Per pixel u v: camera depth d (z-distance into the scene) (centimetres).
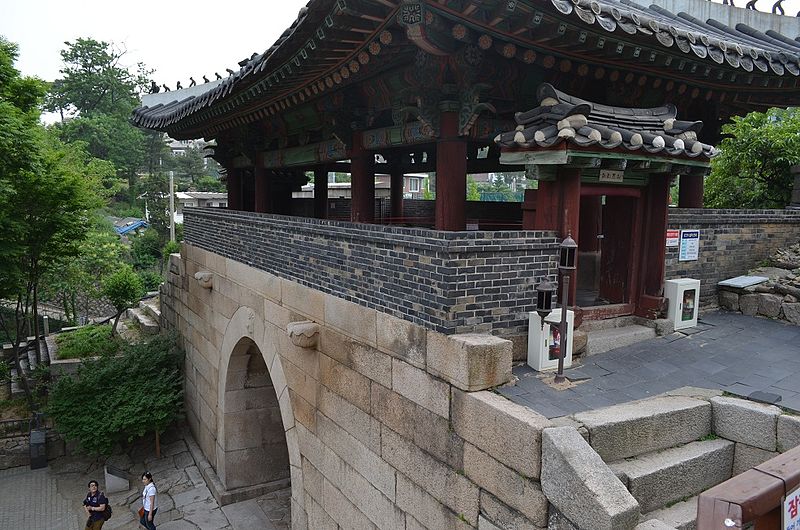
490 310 500
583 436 403
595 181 603
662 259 660
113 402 1345
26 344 2075
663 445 443
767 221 855
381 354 575
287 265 810
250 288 961
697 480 434
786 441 428
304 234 749
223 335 1132
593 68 612
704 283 792
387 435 571
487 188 5319
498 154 1113
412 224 1466
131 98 5100
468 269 482
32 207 1542
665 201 652
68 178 1575
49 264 1758
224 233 1109
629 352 602
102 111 4975
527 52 544
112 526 1152
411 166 1375
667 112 625
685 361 580
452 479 474
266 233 884
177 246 3316
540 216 559
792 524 251
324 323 698
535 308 527
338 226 652
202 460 1313
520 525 399
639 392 495
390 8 486
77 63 4903
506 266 504
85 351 1853
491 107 573
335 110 819
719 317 753
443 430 482
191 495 1201
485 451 432
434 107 628
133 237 3938
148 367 1427
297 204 1717
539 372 511
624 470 409
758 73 646
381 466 585
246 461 1181
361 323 610
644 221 671
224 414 1152
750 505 226
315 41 570
